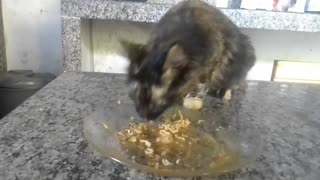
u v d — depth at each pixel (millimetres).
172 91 359
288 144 314
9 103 756
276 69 882
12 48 884
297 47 870
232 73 433
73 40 709
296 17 701
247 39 489
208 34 381
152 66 343
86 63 792
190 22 384
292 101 453
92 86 454
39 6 851
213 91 430
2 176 235
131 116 351
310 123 375
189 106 390
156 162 261
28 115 342
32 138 292
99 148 277
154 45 362
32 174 240
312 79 888
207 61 373
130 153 273
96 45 875
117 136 300
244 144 301
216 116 379
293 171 265
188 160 266
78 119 340
